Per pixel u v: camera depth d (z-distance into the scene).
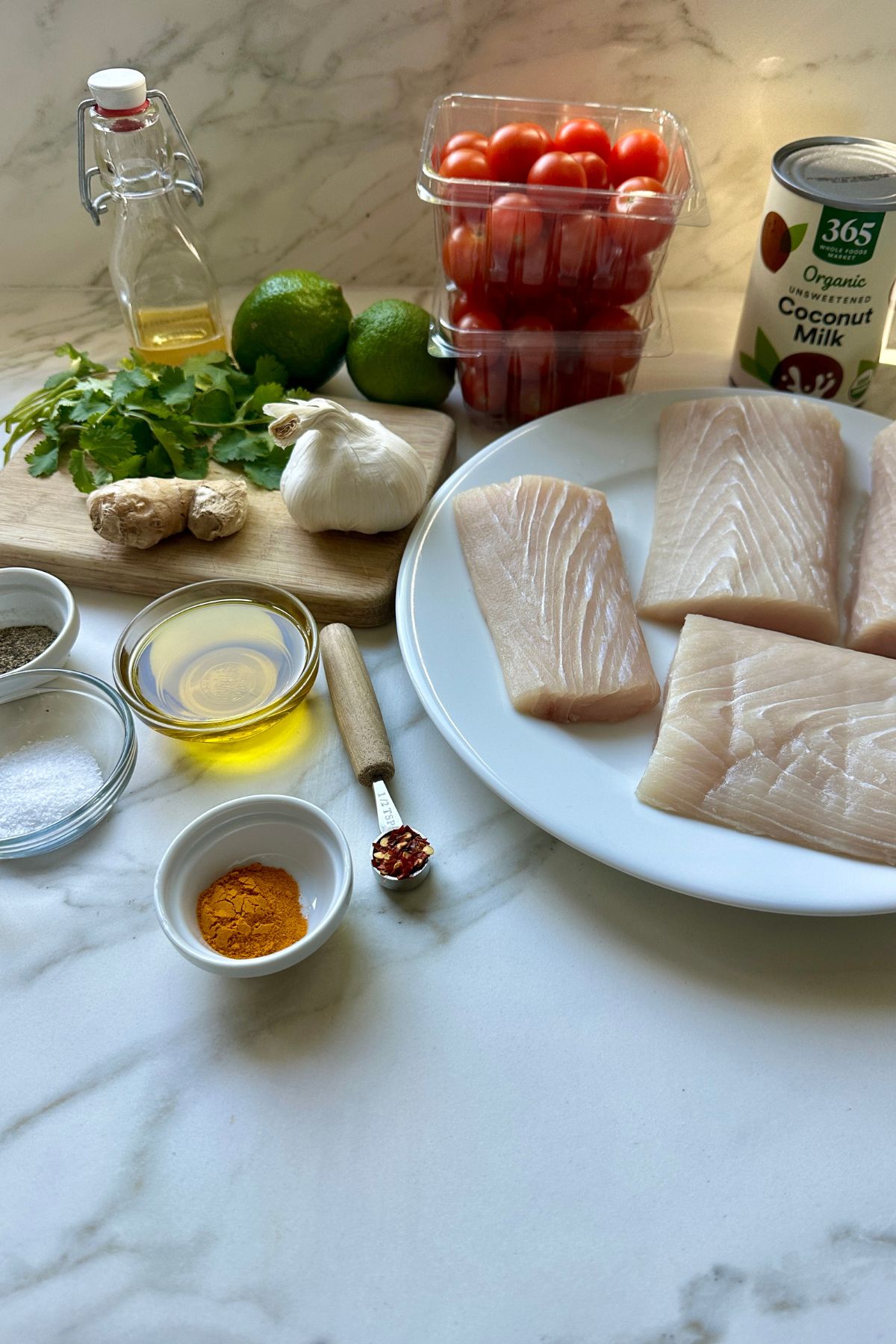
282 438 0.96
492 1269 0.63
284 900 0.78
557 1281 0.62
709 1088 0.70
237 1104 0.70
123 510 1.00
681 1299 0.61
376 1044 0.73
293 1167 0.67
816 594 0.94
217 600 0.98
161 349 1.23
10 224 1.36
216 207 1.34
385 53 1.18
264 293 1.15
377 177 1.31
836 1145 0.67
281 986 0.76
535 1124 0.69
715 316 1.39
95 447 1.06
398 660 1.00
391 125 1.25
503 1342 0.60
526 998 0.75
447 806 0.87
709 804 0.79
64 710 0.92
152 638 0.96
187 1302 0.62
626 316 1.10
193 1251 0.64
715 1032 0.73
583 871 0.82
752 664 0.86
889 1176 0.66
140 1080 0.72
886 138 1.23
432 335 1.15
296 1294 0.62
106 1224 0.65
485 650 0.93
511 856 0.83
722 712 0.82
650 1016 0.73
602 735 0.87
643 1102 0.69
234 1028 0.74
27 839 0.80
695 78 1.18
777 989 0.75
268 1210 0.65
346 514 1.01
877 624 0.91
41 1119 0.70
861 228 1.00
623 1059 0.71
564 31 1.15
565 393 1.19
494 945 0.78
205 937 0.75
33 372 1.31
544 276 1.06
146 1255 0.64
